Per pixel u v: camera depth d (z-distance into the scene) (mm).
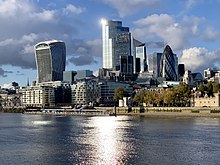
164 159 141750
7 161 142000
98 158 145750
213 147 169875
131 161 139125
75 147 175625
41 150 167375
